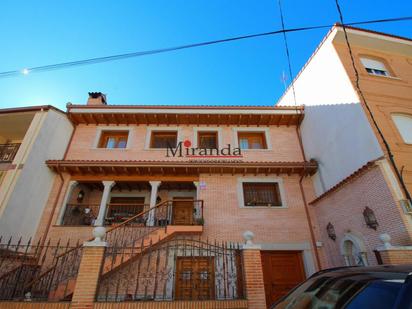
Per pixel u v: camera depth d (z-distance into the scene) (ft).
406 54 34.27
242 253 16.66
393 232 20.06
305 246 29.04
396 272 7.14
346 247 25.55
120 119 37.86
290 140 38.11
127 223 28.60
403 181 21.16
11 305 14.25
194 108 38.06
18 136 38.63
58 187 31.60
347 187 25.68
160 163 31.60
